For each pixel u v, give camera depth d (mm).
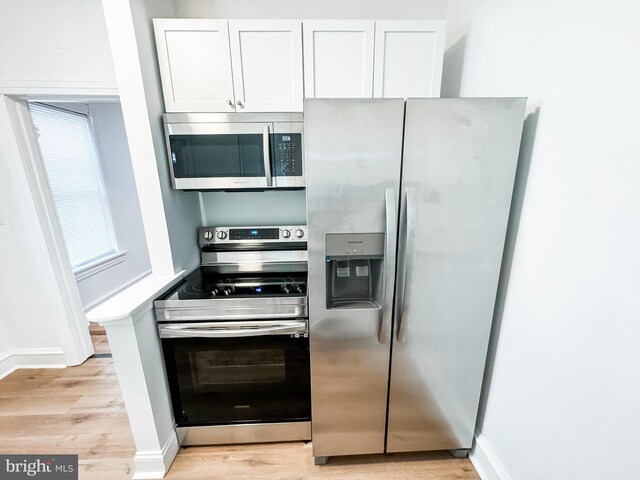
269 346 1388
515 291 1192
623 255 769
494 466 1318
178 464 1437
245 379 1438
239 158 1530
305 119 1047
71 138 2807
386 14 1747
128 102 1324
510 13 1181
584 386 892
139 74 1298
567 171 935
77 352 2217
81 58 1691
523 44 1114
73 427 1665
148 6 1373
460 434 1426
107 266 3152
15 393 1938
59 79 1707
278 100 1525
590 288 862
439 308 1242
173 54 1438
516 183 1174
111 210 3250
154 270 1541
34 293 2068
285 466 1436
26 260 2008
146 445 1350
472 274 1208
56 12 1630
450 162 1100
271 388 1455
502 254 1216
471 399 1372
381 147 1082
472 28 1469
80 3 1628
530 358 1117
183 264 1680
